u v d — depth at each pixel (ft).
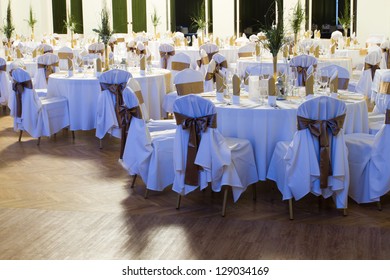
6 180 19.15
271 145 16.96
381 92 21.48
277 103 17.84
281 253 13.28
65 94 25.17
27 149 23.52
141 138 16.92
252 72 23.06
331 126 15.06
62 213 15.99
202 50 34.12
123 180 19.07
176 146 15.92
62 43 52.37
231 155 15.78
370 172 16.08
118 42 47.88
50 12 58.54
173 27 60.59
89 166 20.83
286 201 16.92
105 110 23.34
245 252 13.34
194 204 16.69
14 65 28.58
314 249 13.48
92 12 58.49
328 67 21.75
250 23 58.13
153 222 15.29
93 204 16.72
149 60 27.78
